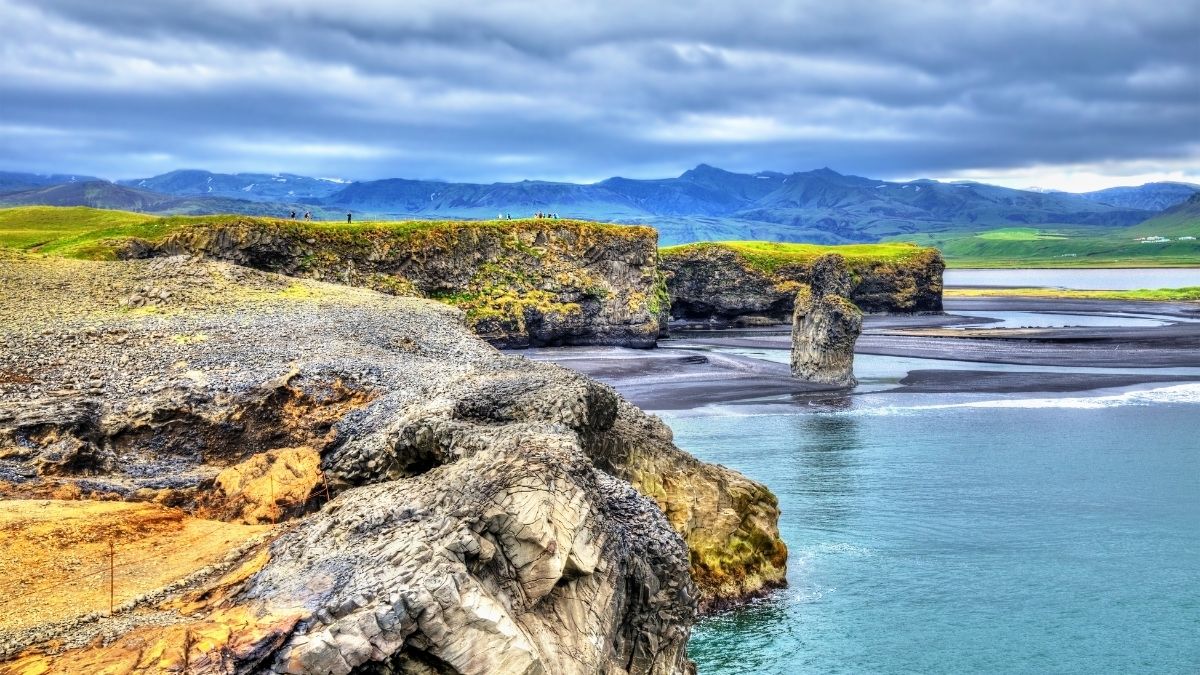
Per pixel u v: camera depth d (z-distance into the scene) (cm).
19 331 5916
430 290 15062
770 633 4522
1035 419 9119
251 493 4012
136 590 2780
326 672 2264
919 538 5722
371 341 6400
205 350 5800
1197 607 4756
